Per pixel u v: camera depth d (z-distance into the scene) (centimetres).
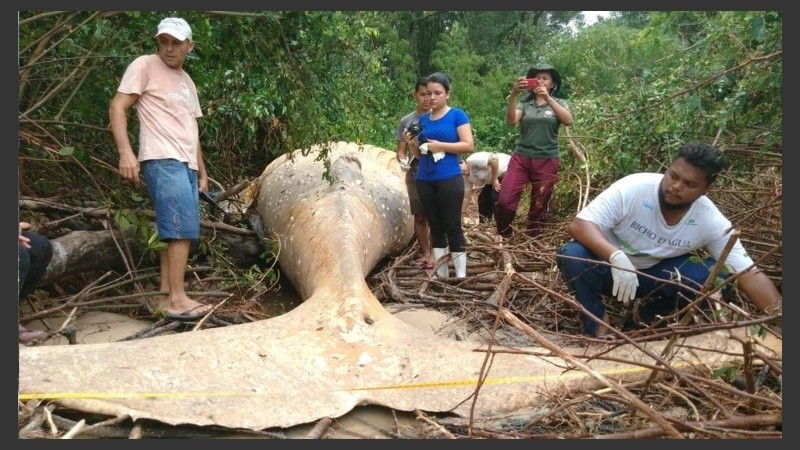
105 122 523
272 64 516
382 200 563
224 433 293
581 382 323
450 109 504
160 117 426
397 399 315
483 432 287
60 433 284
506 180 615
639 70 756
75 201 512
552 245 571
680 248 390
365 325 368
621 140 609
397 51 1405
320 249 460
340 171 568
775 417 264
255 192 615
